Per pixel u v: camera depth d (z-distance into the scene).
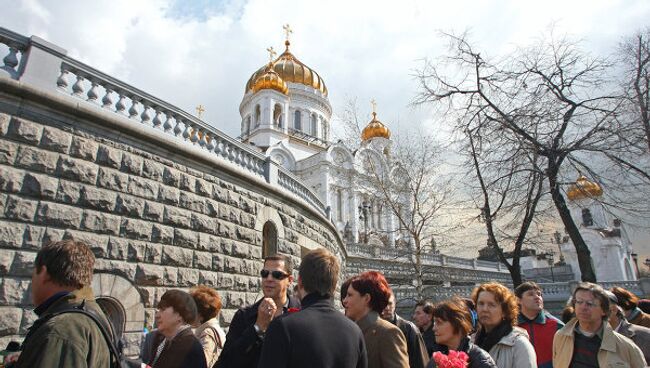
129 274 8.52
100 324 2.67
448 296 27.28
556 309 23.48
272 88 50.56
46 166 7.73
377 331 3.61
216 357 4.82
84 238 7.96
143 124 9.80
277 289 4.23
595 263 40.59
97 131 8.70
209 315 5.22
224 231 10.95
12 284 6.90
